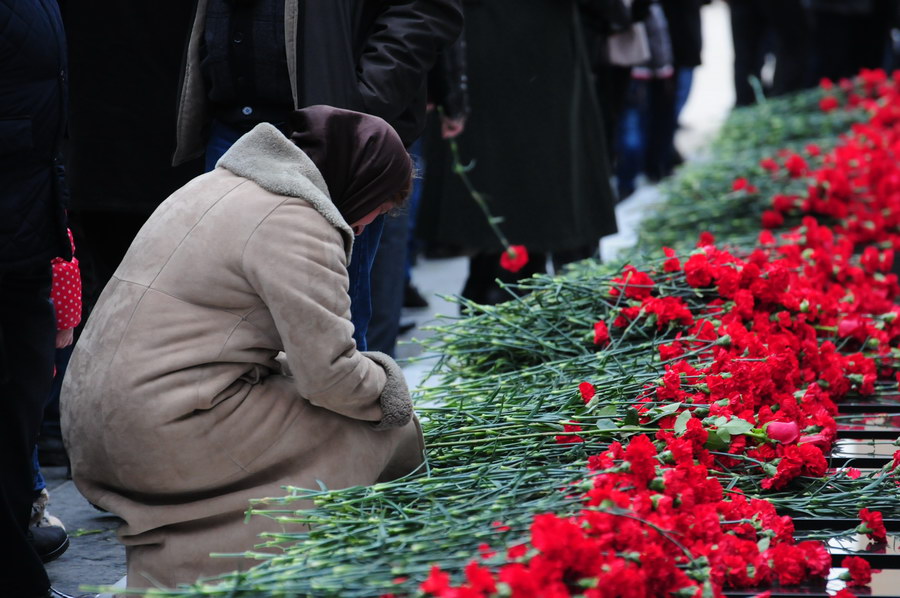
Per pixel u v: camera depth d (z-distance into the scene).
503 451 6.85
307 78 7.35
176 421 5.82
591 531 5.40
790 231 13.47
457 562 5.39
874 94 20.17
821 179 13.78
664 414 6.94
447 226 11.58
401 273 10.17
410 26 7.63
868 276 10.88
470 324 8.88
